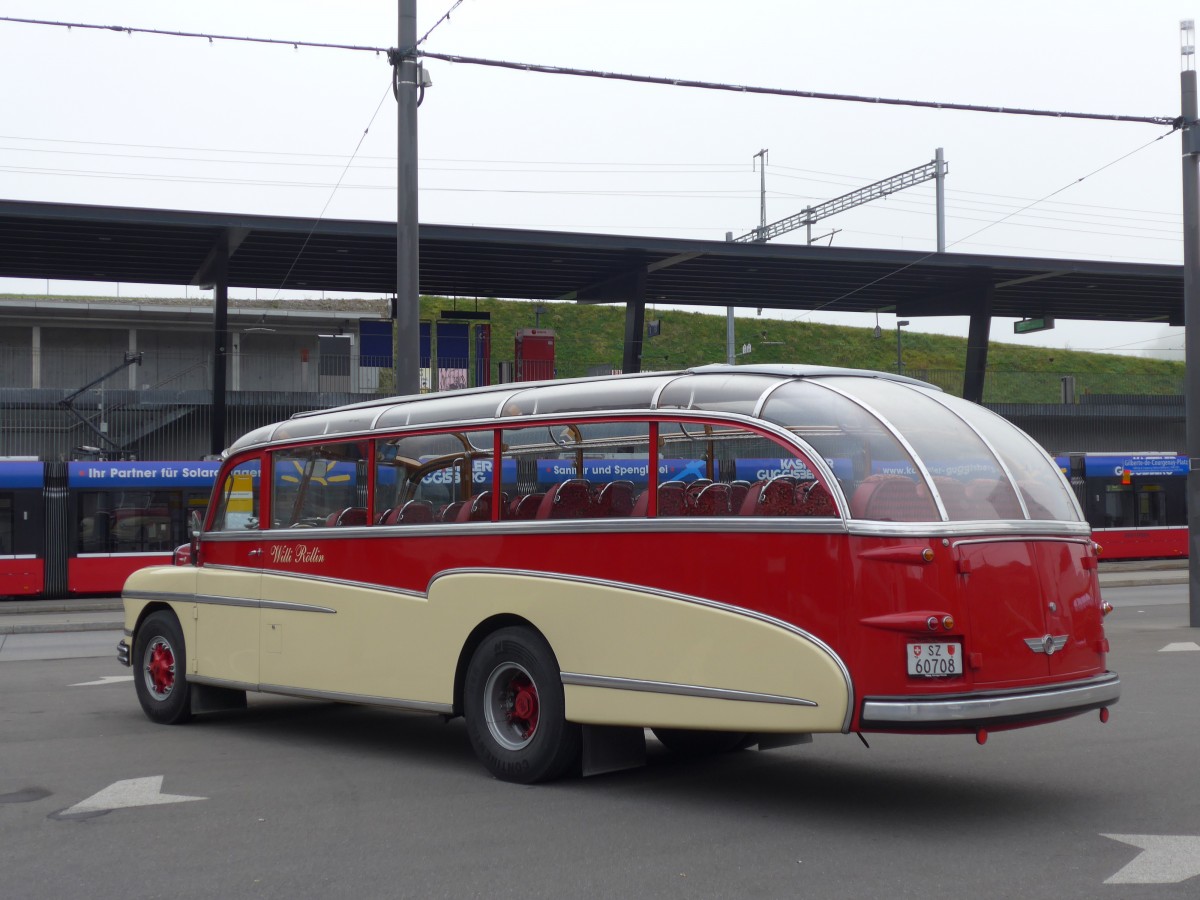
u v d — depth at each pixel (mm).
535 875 5758
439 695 8281
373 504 8984
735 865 5863
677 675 7020
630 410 7512
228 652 9969
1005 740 9156
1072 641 6961
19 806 7426
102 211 30203
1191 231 19062
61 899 5555
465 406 8523
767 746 8062
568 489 7770
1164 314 48156
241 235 32469
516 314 78062
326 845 6383
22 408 37594
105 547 27203
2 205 29516
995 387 65375
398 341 16172
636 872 5777
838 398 6871
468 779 8016
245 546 9930
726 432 7066
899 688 6309
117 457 34938
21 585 26703
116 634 20625
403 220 16078
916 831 6480
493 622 8086
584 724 7609
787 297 42844
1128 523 36531
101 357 42219
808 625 6543
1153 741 8977
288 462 9719
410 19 15984
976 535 6562
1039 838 6293
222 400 34938
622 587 7312
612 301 40844
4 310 41031
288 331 43688
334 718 10867
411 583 8555
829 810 6988
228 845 6430
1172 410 49250
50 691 12945
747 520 6824
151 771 8438
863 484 6574
